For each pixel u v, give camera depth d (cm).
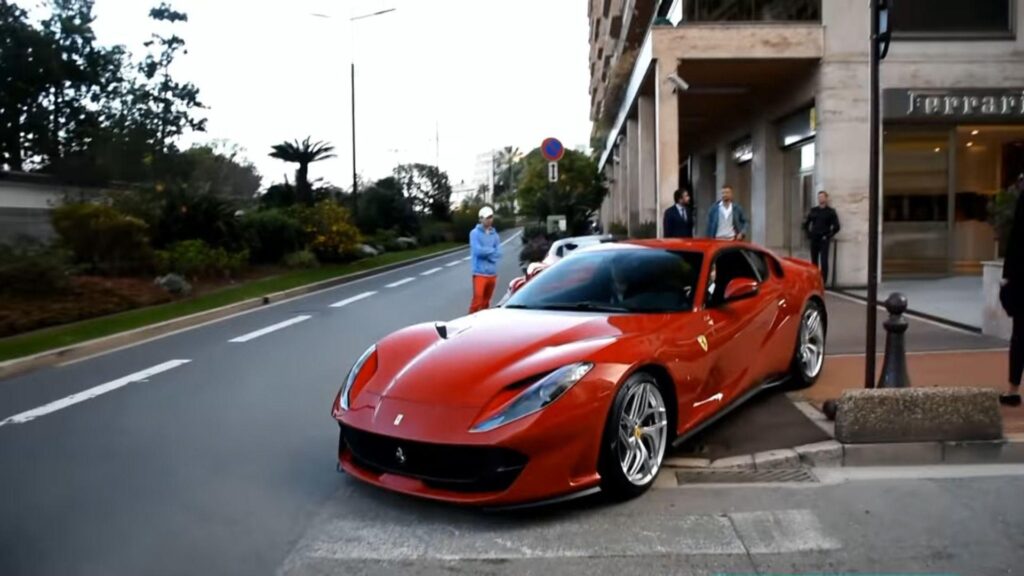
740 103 2003
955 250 1485
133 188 2125
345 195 3797
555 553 376
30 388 802
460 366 437
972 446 497
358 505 446
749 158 2048
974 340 847
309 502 454
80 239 1670
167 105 4100
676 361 473
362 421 427
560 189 2831
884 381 559
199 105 4175
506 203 9219
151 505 453
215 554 385
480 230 1161
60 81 3462
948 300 1168
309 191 2947
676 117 1520
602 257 596
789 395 644
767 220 1839
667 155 1526
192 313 1340
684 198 1234
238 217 2203
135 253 1727
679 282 546
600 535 396
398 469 420
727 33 1481
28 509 450
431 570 362
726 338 533
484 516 424
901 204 1481
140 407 701
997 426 500
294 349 995
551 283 582
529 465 392
